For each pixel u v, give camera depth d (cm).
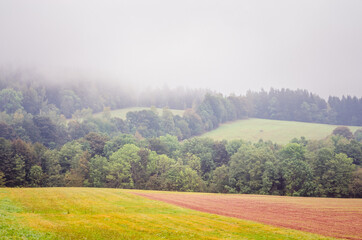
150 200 4638
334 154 8900
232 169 9544
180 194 6253
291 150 9106
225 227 2889
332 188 8062
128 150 9956
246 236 2569
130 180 9025
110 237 2200
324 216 3925
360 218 3831
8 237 1941
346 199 6600
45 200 3794
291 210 4388
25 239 1948
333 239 2598
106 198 4456
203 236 2459
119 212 3362
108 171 9262
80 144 11106
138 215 3234
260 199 5941
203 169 10962
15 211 2931
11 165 8388
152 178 9075
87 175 9462
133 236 2289
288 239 2538
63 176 9269
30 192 4481
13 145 8975
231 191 8881
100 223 2677
